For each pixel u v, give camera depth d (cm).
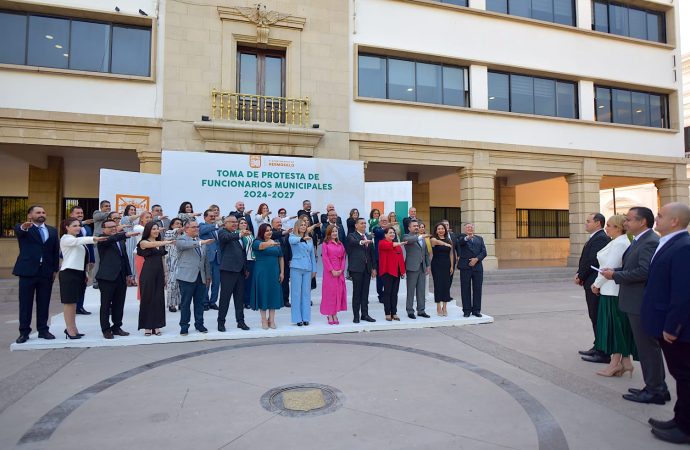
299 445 345
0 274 1309
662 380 445
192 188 1088
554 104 1697
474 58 1559
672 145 1850
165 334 697
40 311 669
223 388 474
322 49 1359
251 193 1127
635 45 1806
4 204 1517
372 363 572
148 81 1216
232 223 732
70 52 1195
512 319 884
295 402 432
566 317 903
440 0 1574
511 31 1619
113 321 691
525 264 1902
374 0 1448
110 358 595
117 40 1230
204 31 1248
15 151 1289
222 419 394
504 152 1594
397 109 1459
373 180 1866
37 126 1150
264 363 570
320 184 1180
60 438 359
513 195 2139
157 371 536
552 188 2272
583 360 591
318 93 1348
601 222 593
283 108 1327
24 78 1145
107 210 922
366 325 774
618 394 467
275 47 1330
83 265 681
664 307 368
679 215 369
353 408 420
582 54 1719
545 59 1662
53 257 680
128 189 1025
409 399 445
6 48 1156
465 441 355
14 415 406
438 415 406
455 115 1530
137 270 859
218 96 1248
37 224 669
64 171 1532
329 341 696
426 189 1914
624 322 506
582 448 347
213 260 868
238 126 1223
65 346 646
